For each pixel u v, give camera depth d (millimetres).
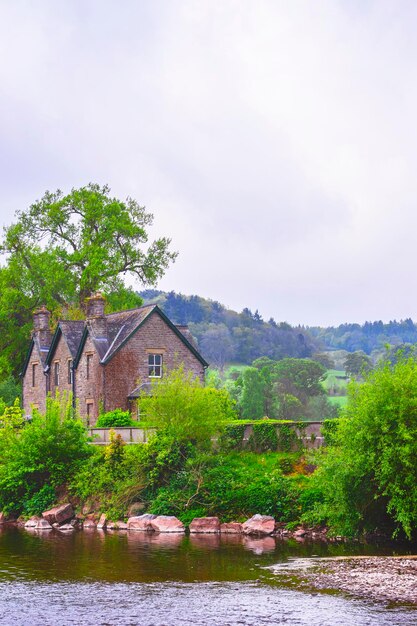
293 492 45594
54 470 52844
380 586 29750
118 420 59344
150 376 67375
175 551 37906
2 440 55062
